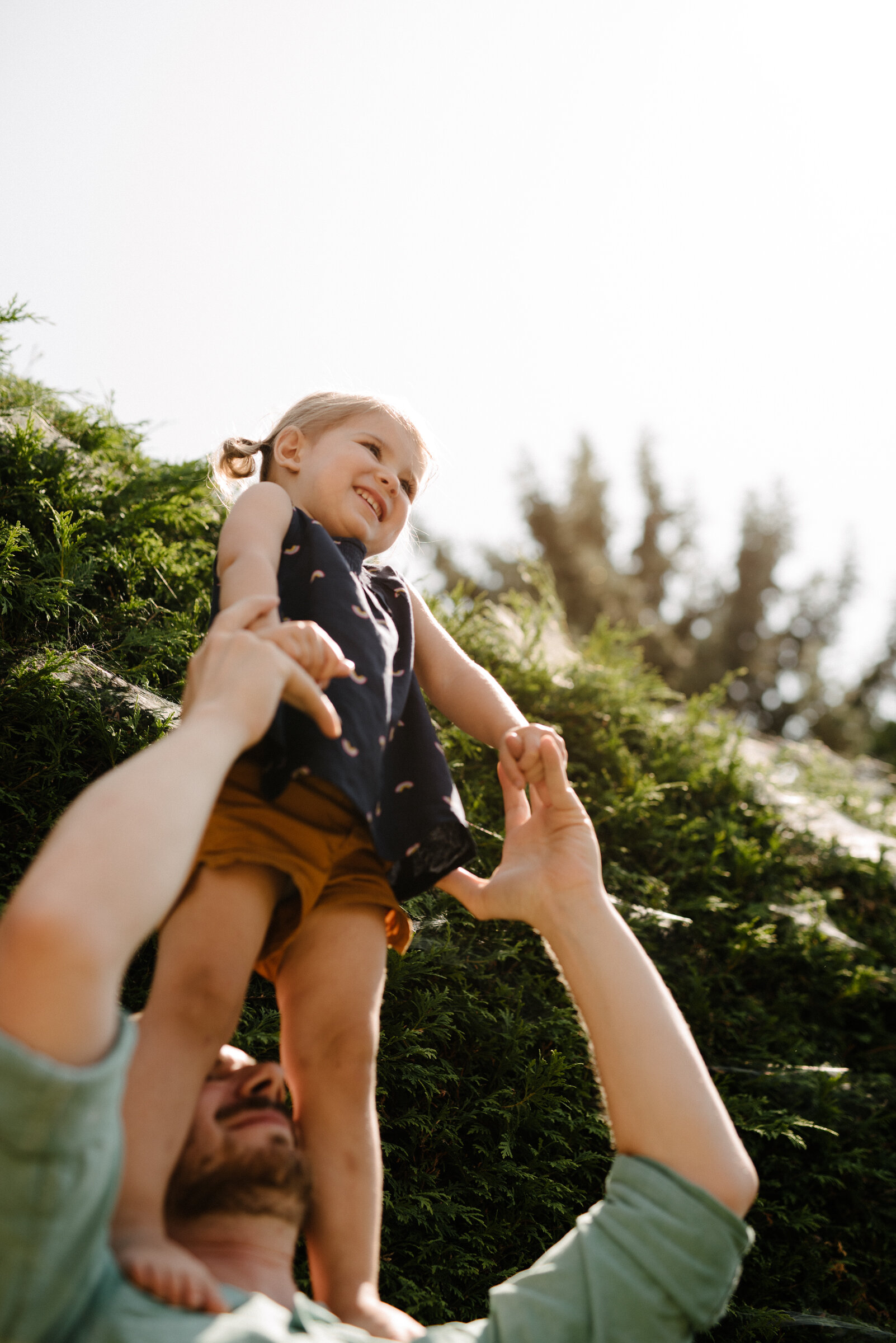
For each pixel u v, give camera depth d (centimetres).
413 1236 204
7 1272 84
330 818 136
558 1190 223
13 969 83
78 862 87
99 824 91
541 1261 119
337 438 188
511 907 145
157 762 99
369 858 147
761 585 1964
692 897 337
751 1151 270
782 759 487
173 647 272
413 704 162
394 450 190
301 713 133
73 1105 82
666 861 343
